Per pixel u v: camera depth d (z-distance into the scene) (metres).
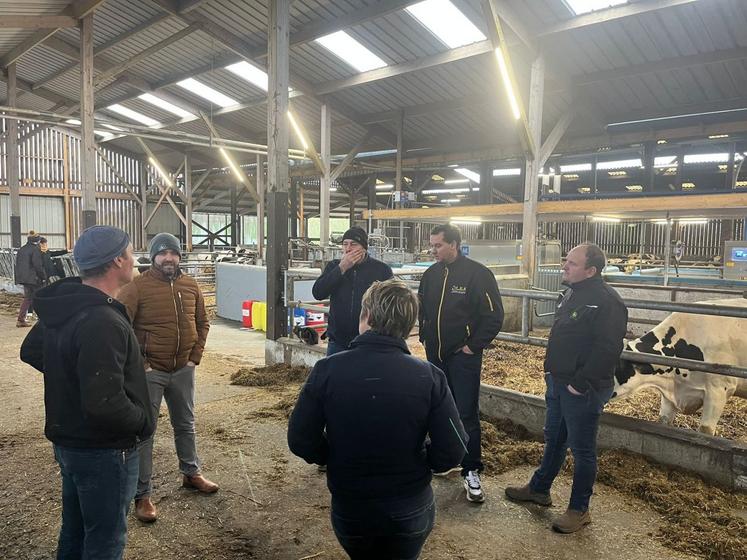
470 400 3.13
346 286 3.48
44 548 2.54
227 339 8.49
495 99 13.48
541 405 4.01
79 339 1.66
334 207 32.12
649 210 9.91
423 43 11.43
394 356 1.63
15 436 4.00
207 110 17.97
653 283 11.34
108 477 1.74
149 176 27.20
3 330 8.63
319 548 2.61
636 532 2.75
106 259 1.77
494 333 3.10
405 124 16.39
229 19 11.98
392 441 1.57
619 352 2.65
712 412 3.64
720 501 3.00
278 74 6.22
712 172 16.38
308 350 5.88
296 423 1.64
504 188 22.38
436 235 3.20
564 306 2.85
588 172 18.19
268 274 6.35
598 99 12.65
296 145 19.25
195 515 2.89
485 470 3.48
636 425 3.55
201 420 4.43
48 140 23.86
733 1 8.62
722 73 10.82
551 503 3.05
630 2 8.88
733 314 3.29
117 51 14.75
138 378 1.82
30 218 23.66
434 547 2.60
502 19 9.48
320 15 11.05
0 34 13.06
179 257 2.95
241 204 32.84
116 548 1.77
